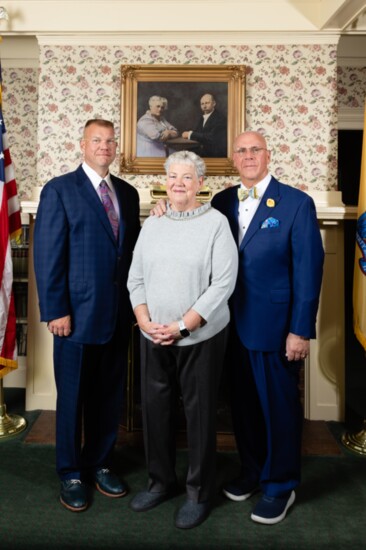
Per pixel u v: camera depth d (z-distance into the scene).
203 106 2.98
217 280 1.77
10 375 3.50
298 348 1.88
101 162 2.01
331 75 2.97
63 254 1.97
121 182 2.22
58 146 3.03
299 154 3.00
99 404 2.12
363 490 2.17
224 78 2.97
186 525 1.85
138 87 2.98
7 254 2.61
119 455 2.48
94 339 1.98
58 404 2.04
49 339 3.02
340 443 2.66
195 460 1.88
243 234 2.00
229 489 2.07
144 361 1.91
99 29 2.94
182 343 1.79
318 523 1.92
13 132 4.43
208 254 1.77
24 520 1.91
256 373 1.95
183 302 1.77
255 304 1.92
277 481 1.95
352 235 6.55
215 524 1.89
